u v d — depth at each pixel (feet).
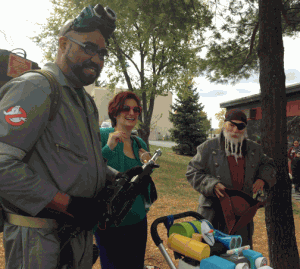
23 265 3.68
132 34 37.50
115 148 6.86
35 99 3.53
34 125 3.49
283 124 9.62
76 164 3.99
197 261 5.74
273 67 9.66
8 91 3.57
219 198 7.76
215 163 8.45
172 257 12.57
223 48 21.94
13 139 3.33
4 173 3.22
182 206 23.07
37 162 3.76
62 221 3.84
